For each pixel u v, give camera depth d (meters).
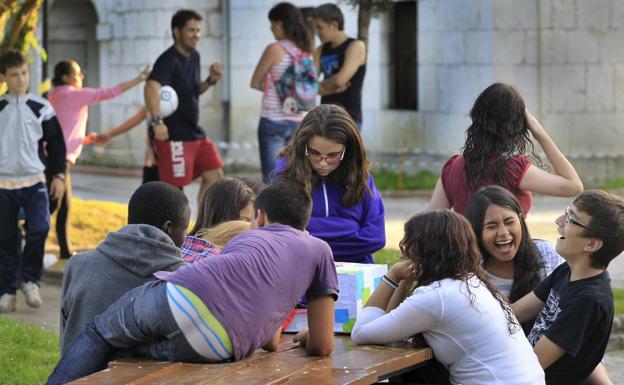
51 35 29.86
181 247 6.50
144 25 27.53
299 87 14.12
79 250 14.69
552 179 7.63
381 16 25.86
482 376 6.13
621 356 10.80
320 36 14.27
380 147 26.17
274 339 6.08
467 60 24.12
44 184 11.77
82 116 14.05
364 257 7.66
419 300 6.14
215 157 14.23
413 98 26.12
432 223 6.27
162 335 5.61
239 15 27.45
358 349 6.22
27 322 11.12
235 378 5.43
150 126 13.84
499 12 23.55
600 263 6.42
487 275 7.04
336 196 7.54
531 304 6.82
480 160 7.64
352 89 14.17
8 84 11.66
